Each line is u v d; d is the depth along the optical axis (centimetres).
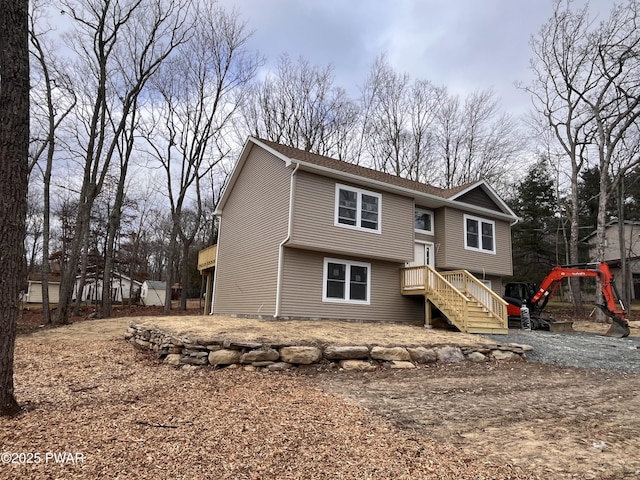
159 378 677
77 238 1631
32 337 1165
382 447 378
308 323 1170
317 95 2992
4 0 484
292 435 404
